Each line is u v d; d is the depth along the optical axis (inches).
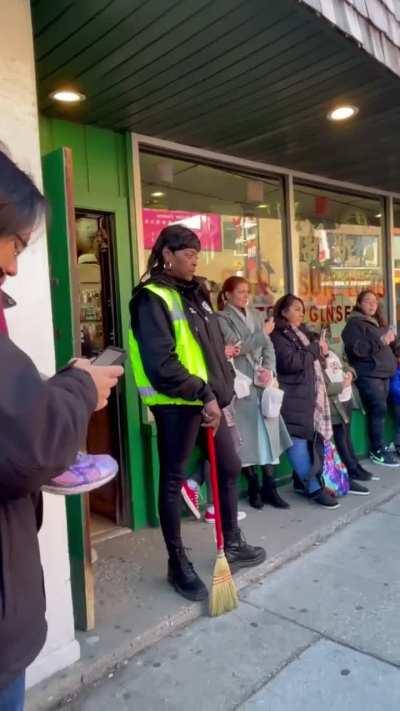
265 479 154.9
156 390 99.6
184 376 96.4
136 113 131.8
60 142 133.4
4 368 36.9
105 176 140.7
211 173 168.6
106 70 109.7
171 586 109.6
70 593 86.3
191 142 154.9
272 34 99.0
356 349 187.3
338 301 209.0
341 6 99.7
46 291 81.4
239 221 176.1
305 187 197.6
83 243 147.2
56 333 93.5
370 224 224.5
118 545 133.6
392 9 117.9
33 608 41.6
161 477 106.5
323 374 157.9
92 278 148.5
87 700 81.8
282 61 109.7
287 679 84.9
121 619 98.3
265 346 145.5
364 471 174.4
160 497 106.7
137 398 142.8
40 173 80.3
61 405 38.8
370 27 108.8
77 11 89.8
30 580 41.5
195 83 117.4
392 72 116.3
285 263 189.6
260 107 132.4
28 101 78.6
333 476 155.3
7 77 76.0
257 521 143.3
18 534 40.7
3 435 35.8
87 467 49.3
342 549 131.4
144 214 150.8
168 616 98.8
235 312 145.3
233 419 140.3
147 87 118.1
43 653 82.8
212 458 101.7
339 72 116.0
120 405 142.3
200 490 146.5
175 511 105.7
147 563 122.3
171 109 130.6
